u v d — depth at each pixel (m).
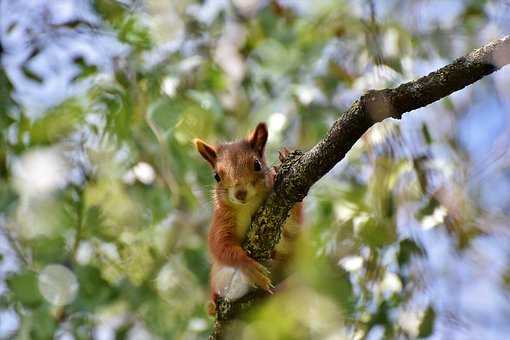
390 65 13.39
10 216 12.24
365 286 10.99
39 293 11.57
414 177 11.73
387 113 8.38
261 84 15.44
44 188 12.09
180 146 13.17
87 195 13.16
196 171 14.23
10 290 11.81
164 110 12.33
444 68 8.12
